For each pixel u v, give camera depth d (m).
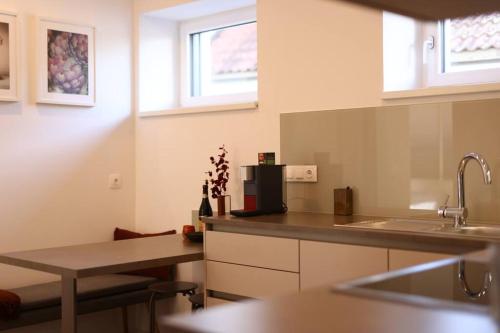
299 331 0.79
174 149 4.14
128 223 4.38
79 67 4.07
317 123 3.32
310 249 2.70
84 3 4.12
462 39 3.09
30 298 3.30
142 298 3.71
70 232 4.05
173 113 4.10
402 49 3.17
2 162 3.73
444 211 2.66
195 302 3.32
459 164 2.66
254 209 3.23
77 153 4.09
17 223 3.79
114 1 4.29
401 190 2.99
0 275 3.70
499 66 2.96
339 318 0.85
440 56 3.15
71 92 4.03
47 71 3.90
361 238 2.56
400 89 3.15
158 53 4.47
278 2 3.51
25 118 3.83
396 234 2.41
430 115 2.88
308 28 3.37
